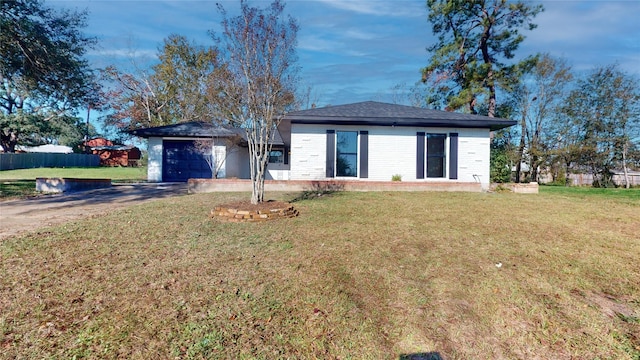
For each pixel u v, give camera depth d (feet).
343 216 20.68
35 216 21.47
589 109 65.82
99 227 17.54
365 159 38.04
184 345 7.82
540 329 8.77
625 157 63.87
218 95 23.36
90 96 51.72
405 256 13.42
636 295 10.43
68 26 46.21
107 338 8.01
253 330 8.45
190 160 52.44
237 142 53.67
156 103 90.43
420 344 8.18
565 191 41.91
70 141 124.26
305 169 37.58
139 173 74.08
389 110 39.91
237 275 11.47
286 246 14.49
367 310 9.47
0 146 97.86
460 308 9.64
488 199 29.45
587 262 13.06
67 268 11.91
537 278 11.50
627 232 17.76
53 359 7.27
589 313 9.44
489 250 14.29
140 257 13.07
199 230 17.02
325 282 11.02
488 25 61.62
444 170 38.96
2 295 9.88
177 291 10.28
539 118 70.79
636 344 8.16
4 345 7.71
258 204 21.61
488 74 62.85
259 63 21.48
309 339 8.20
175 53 88.53
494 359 7.75
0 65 41.96
